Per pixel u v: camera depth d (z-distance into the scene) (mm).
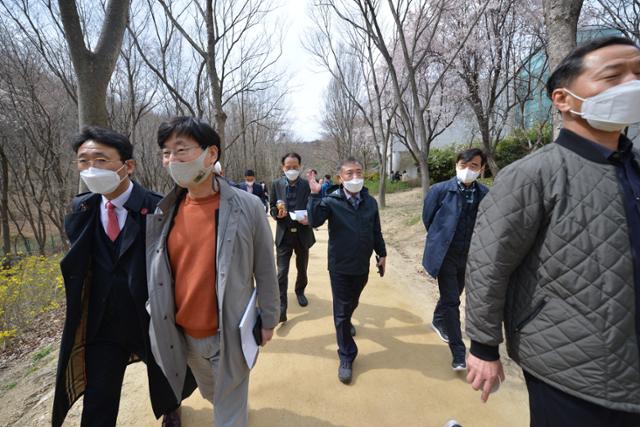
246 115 19047
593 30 7945
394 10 6129
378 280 4664
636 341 1007
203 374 1657
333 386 2328
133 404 2158
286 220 3367
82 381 1659
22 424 2045
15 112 8562
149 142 12555
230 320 1413
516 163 1204
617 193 1029
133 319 1598
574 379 1058
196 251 1434
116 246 1578
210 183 1482
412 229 8070
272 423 1993
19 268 4812
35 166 10328
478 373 1268
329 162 32094
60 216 10188
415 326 3223
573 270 1052
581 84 1081
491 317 1218
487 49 8734
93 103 2398
